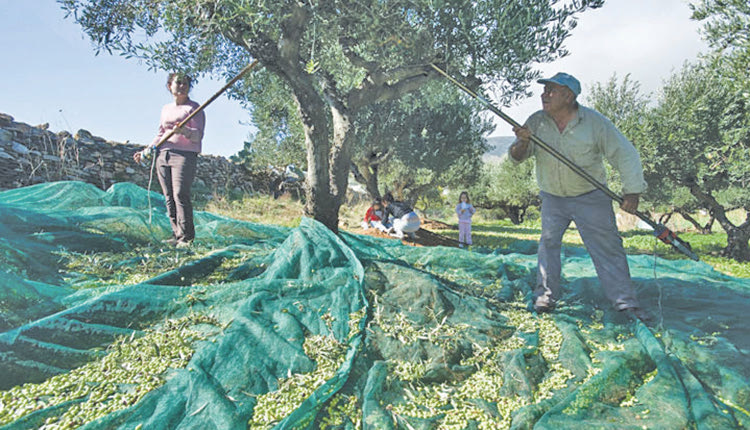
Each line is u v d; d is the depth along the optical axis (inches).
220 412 73.7
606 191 128.0
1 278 98.7
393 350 101.0
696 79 433.4
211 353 88.5
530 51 179.5
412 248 200.8
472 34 182.5
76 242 155.3
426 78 214.2
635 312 126.6
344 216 543.8
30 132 382.6
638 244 499.8
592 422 75.4
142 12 167.2
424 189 736.3
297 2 159.2
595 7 177.9
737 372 94.1
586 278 166.7
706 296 149.9
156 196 252.5
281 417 74.9
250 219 406.0
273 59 168.9
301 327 105.2
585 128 132.0
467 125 567.2
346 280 127.1
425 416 79.2
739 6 271.1
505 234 653.9
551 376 95.6
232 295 114.2
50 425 68.0
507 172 1139.9
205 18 146.8
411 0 167.2
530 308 136.6
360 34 172.9
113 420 69.4
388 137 522.0
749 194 457.7
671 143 426.0
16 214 155.2
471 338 108.8
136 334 97.4
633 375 93.1
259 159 626.2
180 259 152.6
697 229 969.5
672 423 74.8
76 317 95.3
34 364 81.4
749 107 324.5
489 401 85.7
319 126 192.9
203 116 178.4
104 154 443.8
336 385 82.3
